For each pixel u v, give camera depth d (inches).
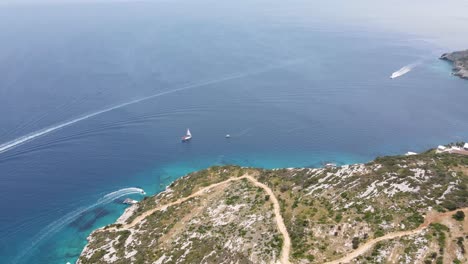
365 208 4119.1
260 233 4274.1
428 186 4202.8
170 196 5935.0
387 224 3828.7
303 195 4739.2
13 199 6550.2
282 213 4534.9
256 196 5073.8
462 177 4389.8
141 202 6161.4
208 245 4392.2
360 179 4630.9
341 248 3727.9
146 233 5123.0
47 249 5502.0
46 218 6151.6
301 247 3863.2
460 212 3698.3
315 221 4160.9
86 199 6609.3
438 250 3390.7
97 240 5388.8
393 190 4249.5
